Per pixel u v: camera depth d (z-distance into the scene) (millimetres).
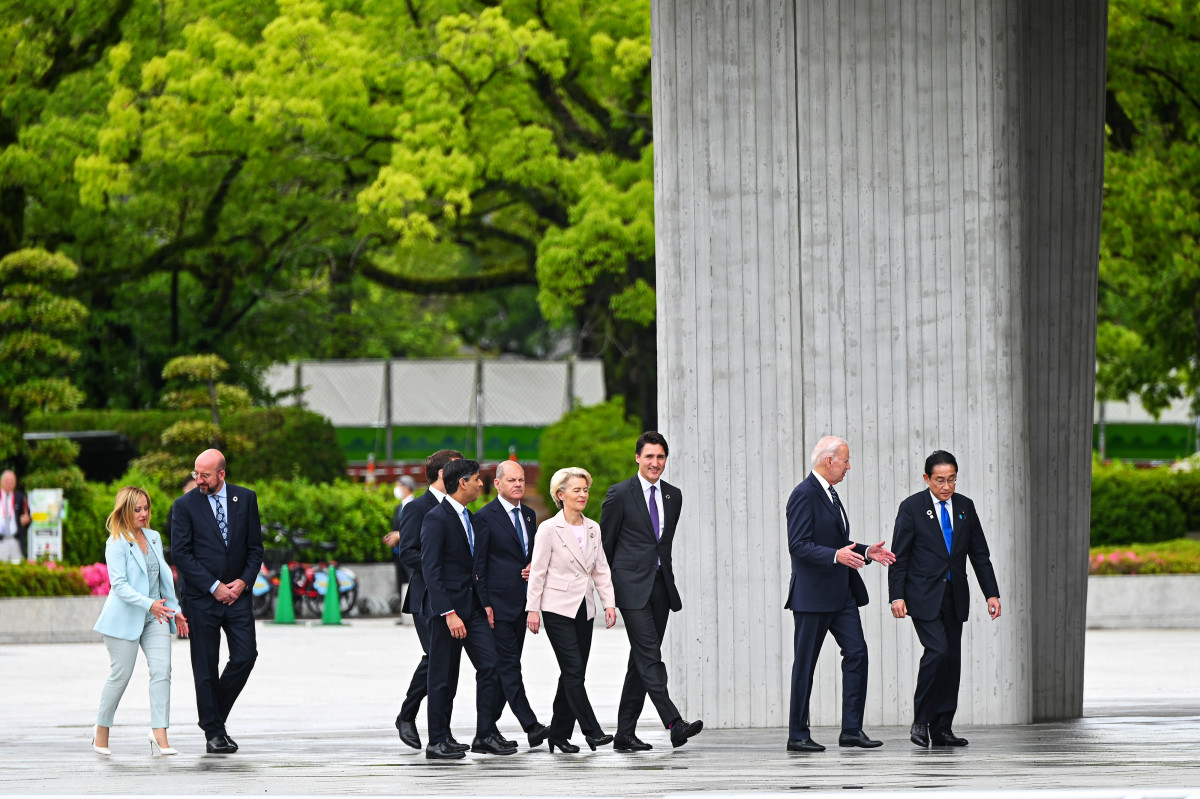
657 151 33625
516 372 117312
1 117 81375
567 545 29484
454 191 75500
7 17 78750
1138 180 74000
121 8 82125
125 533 30219
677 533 33406
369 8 79875
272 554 74125
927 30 33719
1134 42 76125
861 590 29109
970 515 29016
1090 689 41656
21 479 74812
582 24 79750
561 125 83188
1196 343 88438
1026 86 35344
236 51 77875
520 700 30000
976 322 33688
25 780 25984
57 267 75188
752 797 22109
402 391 116438
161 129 78875
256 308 111875
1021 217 33781
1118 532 79938
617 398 85625
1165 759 26641
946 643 28703
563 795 22953
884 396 33656
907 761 26766
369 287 136500
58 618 62438
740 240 33625
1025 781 23594
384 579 76500
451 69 76875
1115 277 88188
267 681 46250
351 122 78750
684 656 33375
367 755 29609
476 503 83250
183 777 26188
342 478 88125
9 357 75250
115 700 30172
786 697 33375
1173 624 63156
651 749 29531
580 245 76562
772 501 33531
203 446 81625
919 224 33719
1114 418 126312
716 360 33531
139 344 107438
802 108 33688
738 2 33625
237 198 88875
